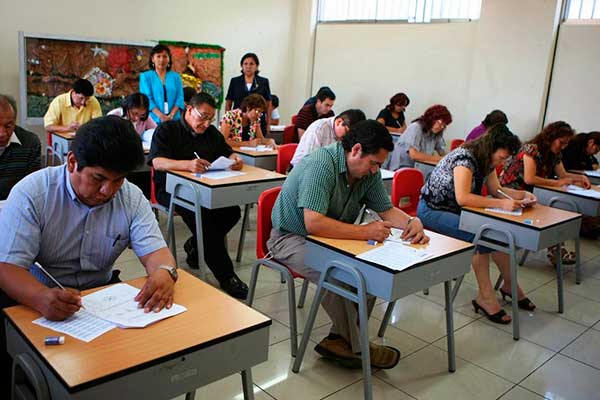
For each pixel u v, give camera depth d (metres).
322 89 5.07
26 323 1.16
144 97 4.07
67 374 0.98
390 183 3.48
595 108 5.02
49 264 1.42
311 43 7.22
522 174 3.73
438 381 2.15
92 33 5.40
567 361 2.39
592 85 5.00
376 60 6.64
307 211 1.98
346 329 2.14
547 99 5.29
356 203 2.18
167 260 1.46
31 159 2.29
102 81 5.47
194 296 1.36
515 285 2.54
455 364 2.29
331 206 2.09
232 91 5.53
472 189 2.84
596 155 5.02
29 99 5.00
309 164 2.05
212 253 2.85
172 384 1.10
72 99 4.34
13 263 1.27
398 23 6.36
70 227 1.39
